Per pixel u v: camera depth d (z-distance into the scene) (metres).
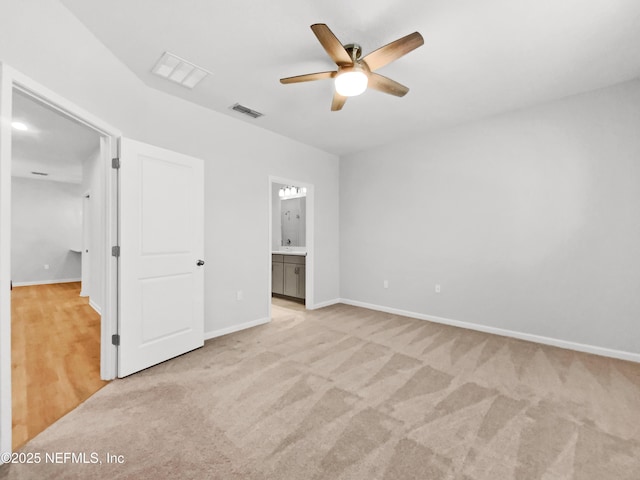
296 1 1.79
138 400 2.00
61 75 1.77
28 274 6.55
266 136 3.84
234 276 3.47
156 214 2.55
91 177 4.72
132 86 2.52
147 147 2.48
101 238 2.39
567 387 2.21
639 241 2.66
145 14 1.88
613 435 1.67
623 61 2.38
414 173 4.12
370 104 3.13
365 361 2.64
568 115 2.97
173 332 2.69
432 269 3.95
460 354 2.81
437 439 1.63
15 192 6.42
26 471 1.39
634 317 2.69
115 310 2.31
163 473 1.39
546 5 1.80
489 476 1.38
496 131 3.41
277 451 1.54
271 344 3.05
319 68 2.49
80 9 1.83
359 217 4.78
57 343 3.03
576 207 2.94
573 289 2.96
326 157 4.79
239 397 2.04
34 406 1.92
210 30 2.04
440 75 2.58
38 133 3.91
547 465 1.45
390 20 1.94
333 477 1.37
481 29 2.02
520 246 3.26
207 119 3.20
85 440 1.61
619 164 2.74
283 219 6.09
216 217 3.29
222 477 1.37
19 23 1.49
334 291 4.98
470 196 3.61
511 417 1.84
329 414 1.86
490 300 3.47
